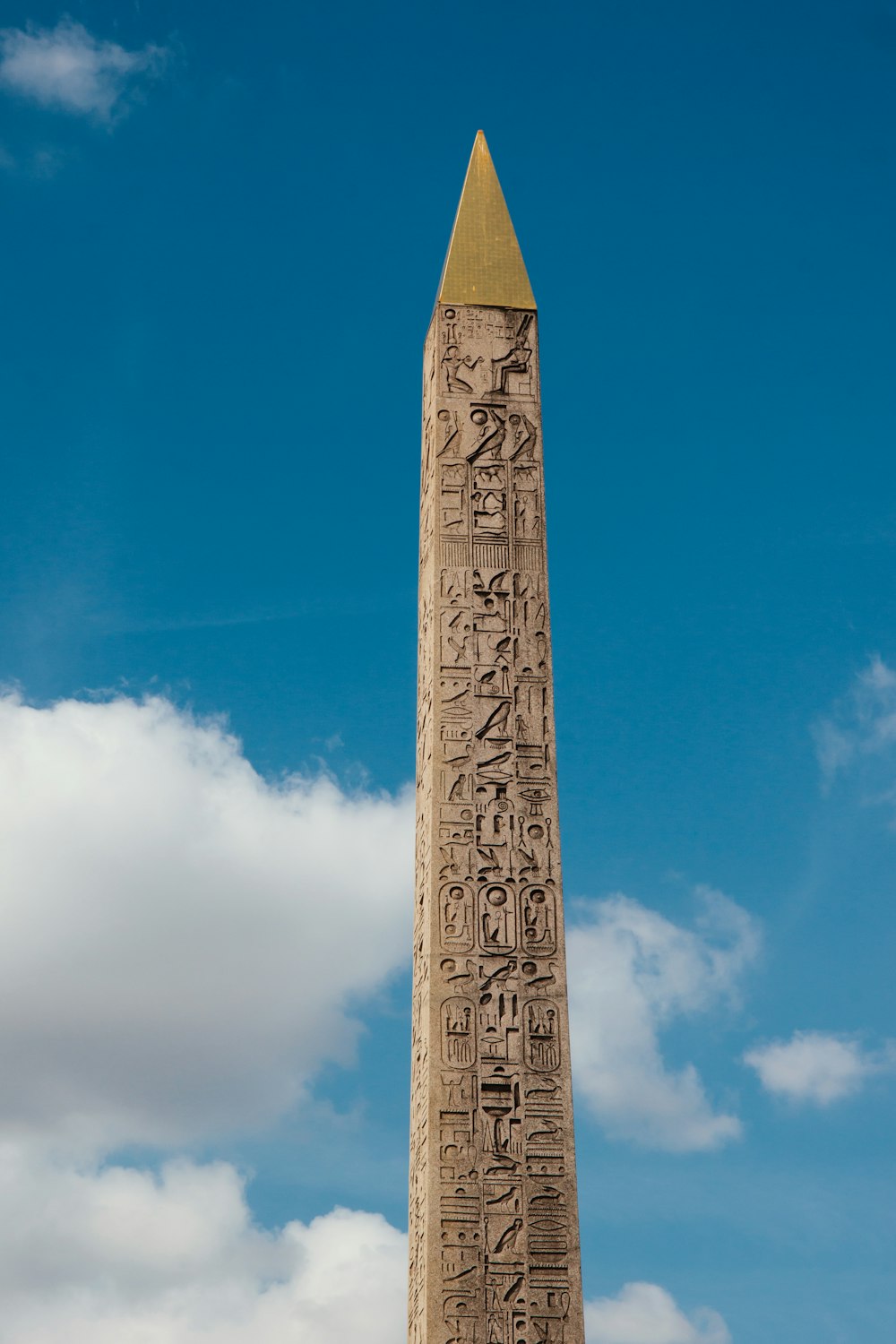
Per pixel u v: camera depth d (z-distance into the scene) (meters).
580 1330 25.73
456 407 29.88
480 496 29.41
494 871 27.56
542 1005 27.06
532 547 29.22
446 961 27.08
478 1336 25.55
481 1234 25.97
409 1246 26.84
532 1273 25.89
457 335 30.34
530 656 28.62
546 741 28.23
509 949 27.25
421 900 27.89
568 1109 26.66
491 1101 26.55
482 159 32.31
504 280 30.91
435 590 28.80
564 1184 26.31
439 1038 26.75
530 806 27.89
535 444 29.84
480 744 28.09
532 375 30.27
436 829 27.64
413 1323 26.30
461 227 31.39
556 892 27.59
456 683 28.33
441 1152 26.25
